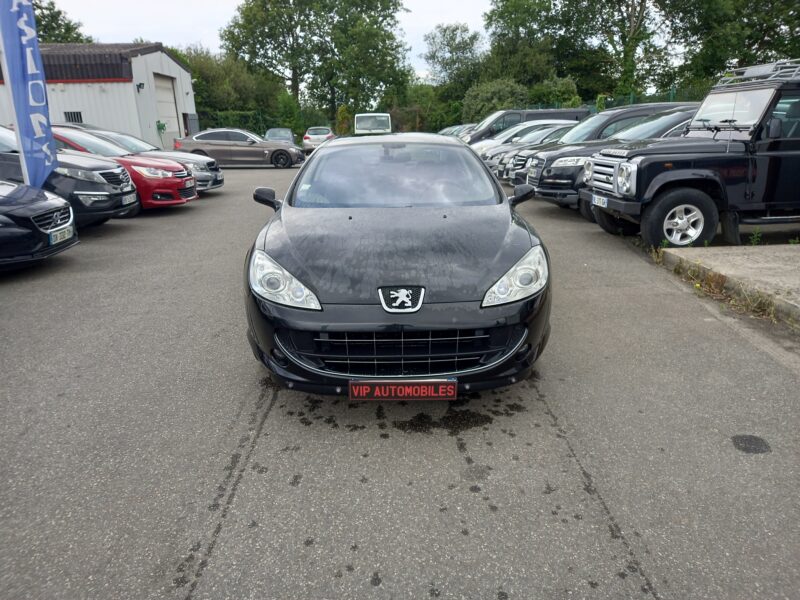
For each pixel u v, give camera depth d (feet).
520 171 32.81
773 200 19.30
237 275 19.10
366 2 149.28
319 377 8.86
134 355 12.53
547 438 9.07
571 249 21.79
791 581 6.19
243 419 9.77
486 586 6.18
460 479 8.06
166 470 8.32
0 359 12.39
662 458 8.48
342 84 146.72
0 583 6.25
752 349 12.35
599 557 6.57
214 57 140.15
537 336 9.34
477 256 9.50
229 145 66.85
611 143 26.66
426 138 14.79
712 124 20.95
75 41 157.48
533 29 149.38
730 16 124.06
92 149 32.32
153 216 31.76
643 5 132.87
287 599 6.03
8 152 25.84
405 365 8.86
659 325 13.82
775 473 8.08
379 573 6.38
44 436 9.27
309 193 12.32
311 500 7.64
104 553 6.70
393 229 10.29
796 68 18.99
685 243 19.70
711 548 6.69
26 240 18.11
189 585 6.23
